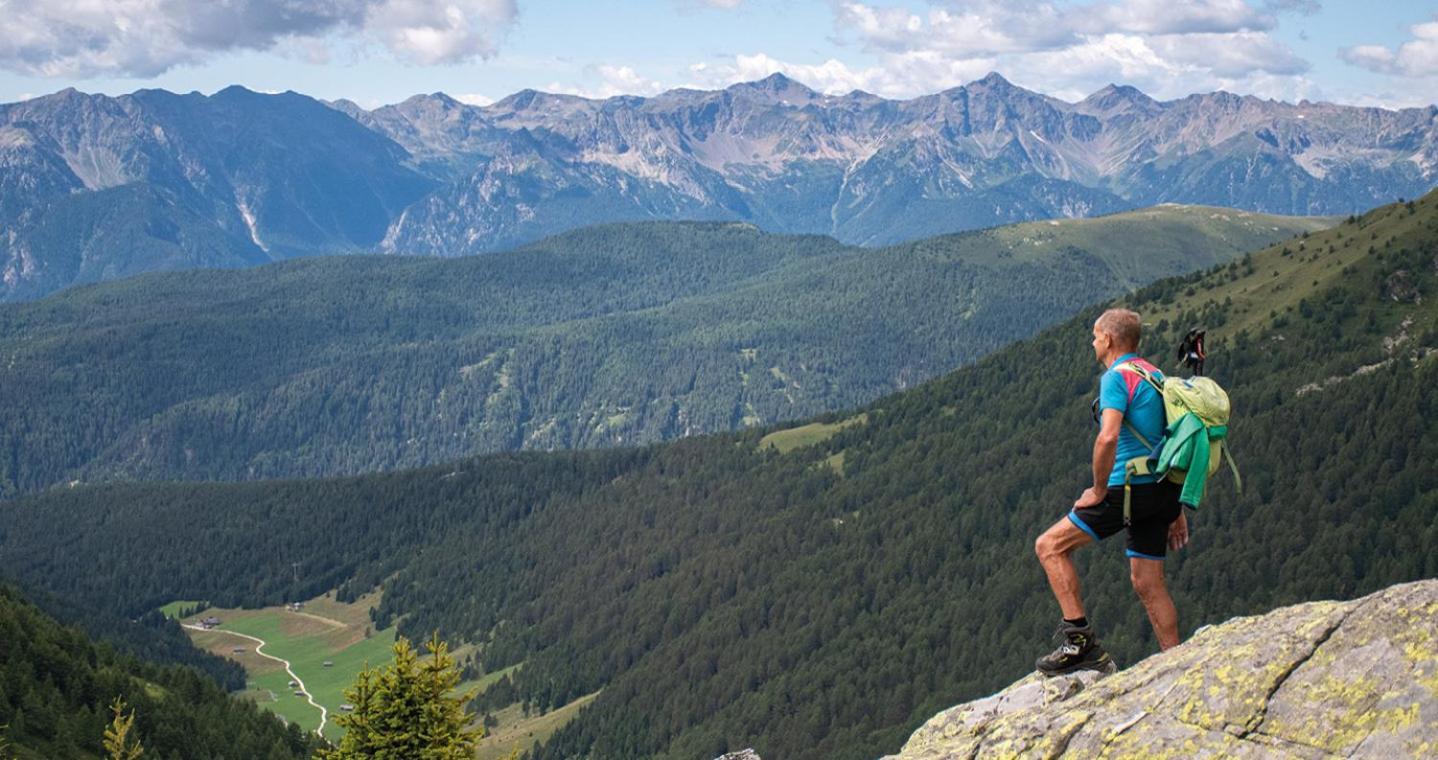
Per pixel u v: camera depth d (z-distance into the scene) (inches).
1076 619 536.7
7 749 4576.8
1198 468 485.4
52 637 6092.5
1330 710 386.9
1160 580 512.1
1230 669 427.8
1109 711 454.9
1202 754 406.0
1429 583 404.2
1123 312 521.0
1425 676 371.6
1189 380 501.7
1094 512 519.8
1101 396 510.9
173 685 6619.1
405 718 1759.4
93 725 5036.9
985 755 479.2
